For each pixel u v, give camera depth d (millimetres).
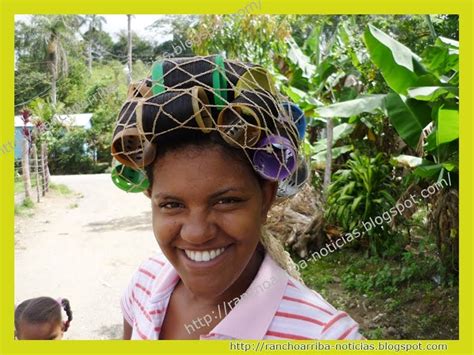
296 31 10508
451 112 4035
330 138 6328
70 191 13078
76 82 22234
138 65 18297
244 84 1126
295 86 7609
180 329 1351
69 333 4465
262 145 1079
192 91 1034
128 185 1365
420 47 6941
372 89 6773
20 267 6539
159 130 1042
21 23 22109
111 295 5473
